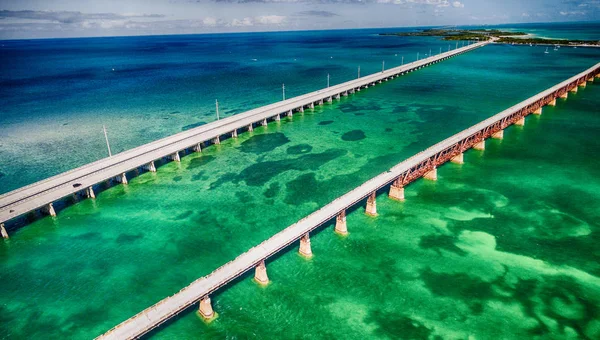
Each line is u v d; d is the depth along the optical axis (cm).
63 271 4634
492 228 5303
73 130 10188
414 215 5662
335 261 4684
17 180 7162
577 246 4888
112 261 4797
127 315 3947
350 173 7138
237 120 9831
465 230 5269
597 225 5328
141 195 6481
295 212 5809
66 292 4278
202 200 6259
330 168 7388
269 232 5322
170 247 5053
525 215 5609
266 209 5919
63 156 8325
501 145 8412
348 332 3672
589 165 7250
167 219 5728
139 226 5566
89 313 3978
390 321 3797
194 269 4612
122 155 7538
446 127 9744
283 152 8294
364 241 5069
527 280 4312
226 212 5872
